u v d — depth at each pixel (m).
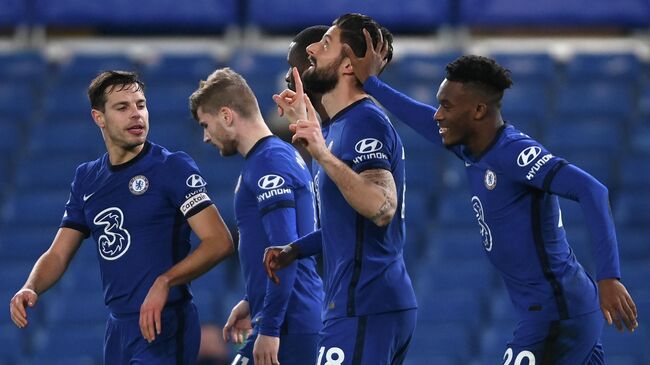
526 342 15.57
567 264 15.59
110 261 16.75
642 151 42.97
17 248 39.97
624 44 48.19
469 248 39.31
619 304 14.19
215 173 41.44
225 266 38.50
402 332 15.51
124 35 48.81
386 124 15.52
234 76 17.78
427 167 42.06
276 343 16.70
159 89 44.59
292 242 16.39
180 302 16.83
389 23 43.59
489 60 15.52
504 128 15.64
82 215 17.33
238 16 44.09
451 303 37.34
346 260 15.38
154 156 16.89
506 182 15.38
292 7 43.75
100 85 16.67
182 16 44.16
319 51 15.94
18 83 45.66
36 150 43.62
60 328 37.31
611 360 36.12
